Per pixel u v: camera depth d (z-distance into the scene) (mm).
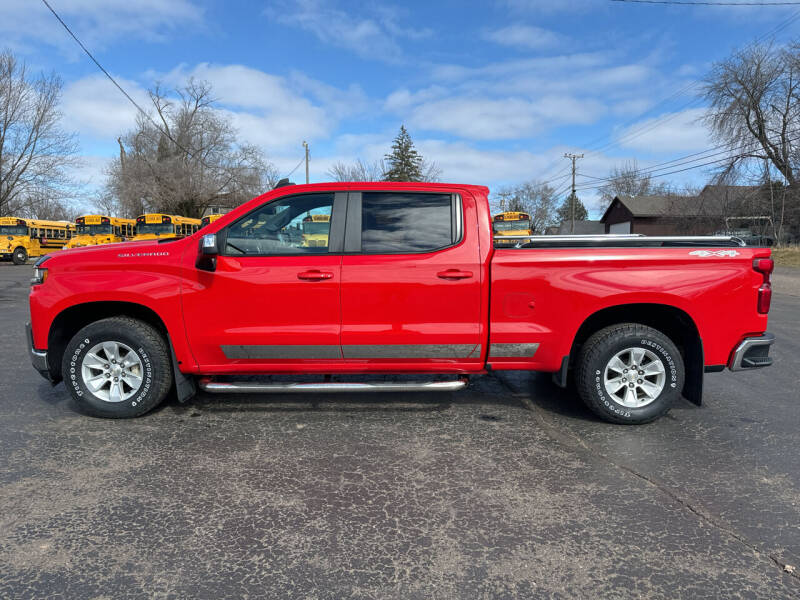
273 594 2148
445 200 4012
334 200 4004
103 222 27375
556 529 2629
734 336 3941
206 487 3049
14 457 3424
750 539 2551
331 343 3941
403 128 54844
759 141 29359
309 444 3684
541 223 74688
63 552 2410
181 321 3932
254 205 3994
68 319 4258
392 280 3895
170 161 39750
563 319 3928
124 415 4098
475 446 3660
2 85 32094
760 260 3904
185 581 2223
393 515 2758
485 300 3943
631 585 2209
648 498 2945
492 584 2219
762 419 4238
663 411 4020
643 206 49594
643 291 3859
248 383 4035
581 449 3615
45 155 34375
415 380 4172
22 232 27484
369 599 2121
